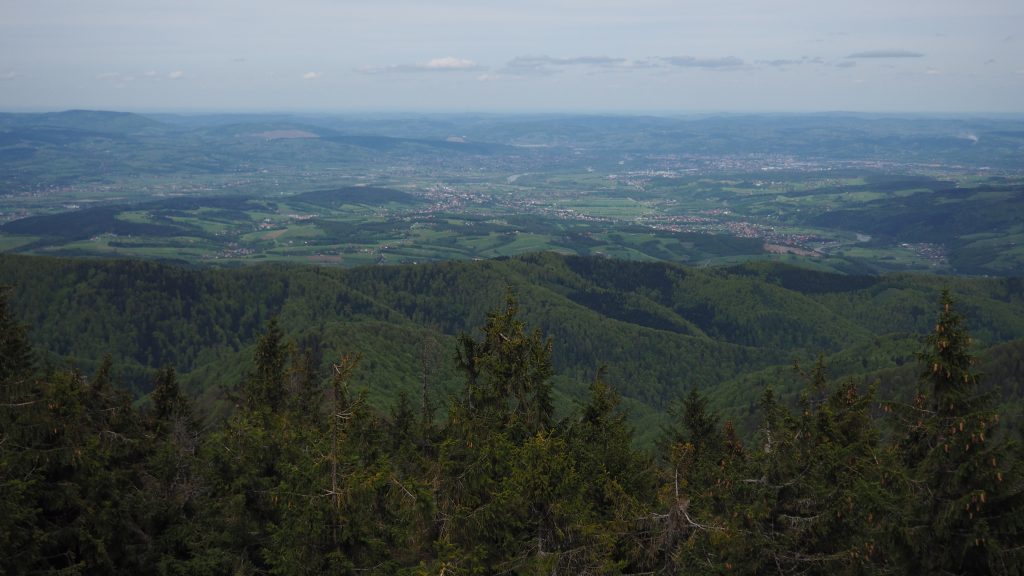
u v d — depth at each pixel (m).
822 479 22.00
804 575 21.14
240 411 45.50
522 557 23.98
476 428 29.95
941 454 22.09
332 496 23.56
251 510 29.17
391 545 25.47
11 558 22.27
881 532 21.50
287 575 23.86
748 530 21.41
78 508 26.48
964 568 22.14
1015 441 21.59
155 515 29.44
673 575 22.03
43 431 25.78
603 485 27.95
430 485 27.30
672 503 22.31
